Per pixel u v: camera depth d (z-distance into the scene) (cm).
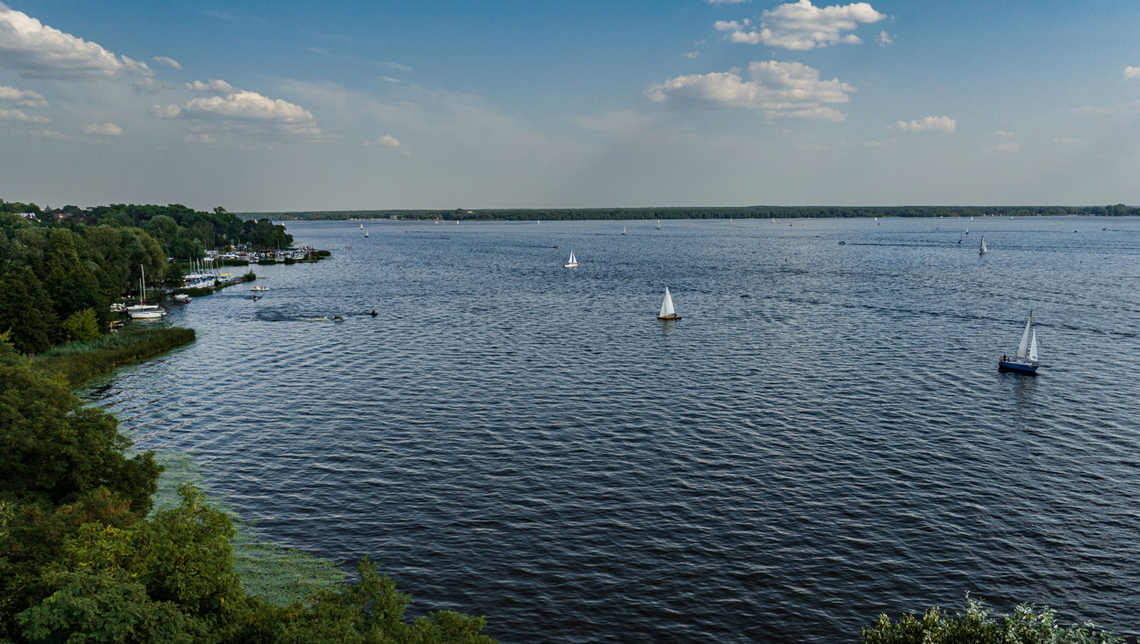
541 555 5906
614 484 7219
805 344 13875
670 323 16475
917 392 10362
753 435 8594
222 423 9162
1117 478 7294
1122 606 5219
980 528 6306
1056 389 10469
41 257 17862
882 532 6250
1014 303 18875
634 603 5272
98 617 3145
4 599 3434
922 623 3772
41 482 5409
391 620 3688
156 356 13362
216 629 3612
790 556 5878
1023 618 3888
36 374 6284
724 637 4903
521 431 8788
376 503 6819
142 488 6041
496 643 3722
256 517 6531
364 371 11938
